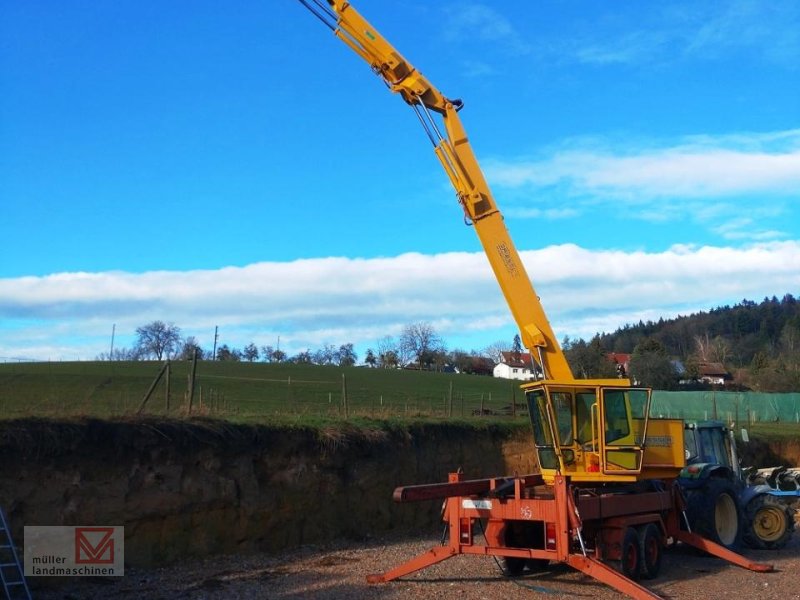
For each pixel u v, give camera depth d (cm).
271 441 1448
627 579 1005
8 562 967
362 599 1013
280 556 1348
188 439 1305
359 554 1375
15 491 1087
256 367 5441
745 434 1647
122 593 1043
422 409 2491
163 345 7700
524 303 1243
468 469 1905
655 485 1300
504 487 1147
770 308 11619
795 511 1903
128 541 1194
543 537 1125
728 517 1420
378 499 1625
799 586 1125
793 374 5966
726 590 1097
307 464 1495
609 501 1137
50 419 1166
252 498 1377
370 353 8631
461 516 1119
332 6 1273
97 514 1164
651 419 1266
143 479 1232
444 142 1273
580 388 1186
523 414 2716
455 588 1085
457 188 1265
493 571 1206
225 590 1062
